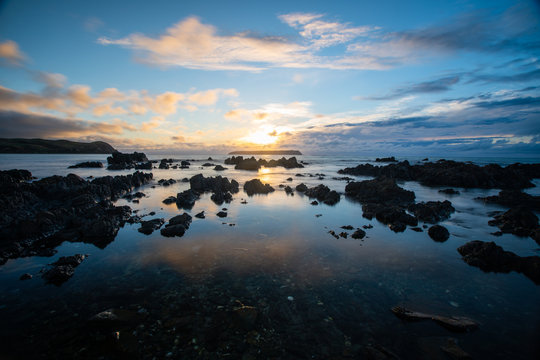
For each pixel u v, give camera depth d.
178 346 7.60
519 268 12.59
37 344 7.67
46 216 18.69
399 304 9.69
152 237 16.95
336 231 18.47
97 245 15.65
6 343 7.69
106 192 30.02
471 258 13.45
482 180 45.69
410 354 7.33
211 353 7.36
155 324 8.52
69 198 26.52
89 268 12.59
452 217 23.09
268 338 7.95
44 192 26.44
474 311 9.33
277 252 14.48
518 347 7.62
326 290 10.61
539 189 43.03
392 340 7.88
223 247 15.20
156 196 32.16
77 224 19.33
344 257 13.88
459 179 45.56
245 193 35.16
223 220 21.09
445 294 10.44
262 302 9.76
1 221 18.59
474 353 7.41
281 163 92.88
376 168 60.25
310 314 9.07
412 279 11.59
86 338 7.93
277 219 21.52
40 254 14.31
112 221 18.36
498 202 29.59
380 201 29.89
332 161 132.50
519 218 20.27
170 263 13.09
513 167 62.12
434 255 14.33
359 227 19.52
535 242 16.81
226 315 8.99
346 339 7.91
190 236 17.12
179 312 9.15
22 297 10.13
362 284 11.10
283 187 40.69
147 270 12.35
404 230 18.94
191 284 11.04
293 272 12.12
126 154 92.50
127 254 14.23
